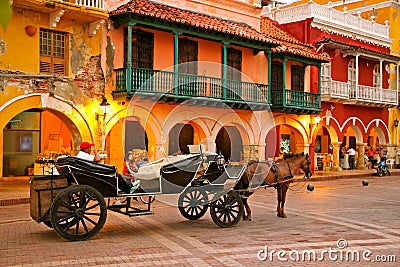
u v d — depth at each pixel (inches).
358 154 1232.8
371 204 594.9
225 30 816.3
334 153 1144.2
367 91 1174.3
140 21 716.7
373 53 1172.5
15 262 293.4
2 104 613.0
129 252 323.0
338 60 1138.0
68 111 673.6
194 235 382.9
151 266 288.7
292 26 1111.6
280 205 484.4
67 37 677.9
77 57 684.7
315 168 1101.7
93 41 701.9
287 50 946.1
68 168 351.9
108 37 719.1
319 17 1100.5
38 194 354.9
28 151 801.6
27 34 636.1
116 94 712.4
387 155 1302.9
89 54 697.0
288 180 477.7
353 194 712.4
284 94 951.0
